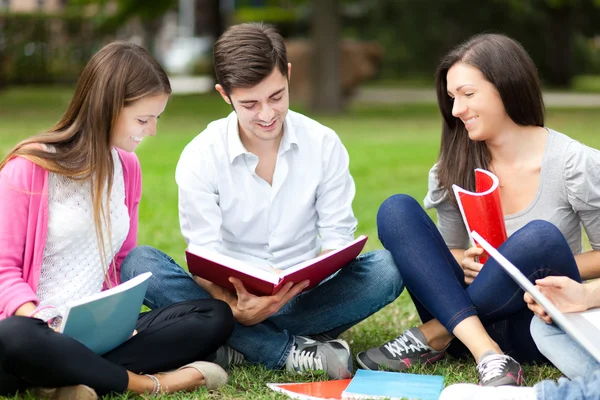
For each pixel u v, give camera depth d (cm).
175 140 1349
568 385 299
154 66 348
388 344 381
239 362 386
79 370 312
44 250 350
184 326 347
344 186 401
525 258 349
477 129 375
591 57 3678
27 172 343
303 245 398
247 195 388
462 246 416
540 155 379
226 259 335
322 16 1962
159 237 682
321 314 388
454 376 363
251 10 3394
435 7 3234
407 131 1544
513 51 369
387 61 3353
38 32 2622
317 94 1980
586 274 380
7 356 305
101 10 2564
